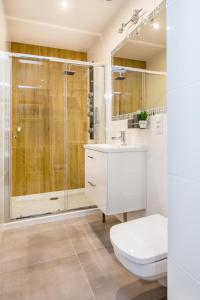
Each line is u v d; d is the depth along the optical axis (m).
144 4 1.81
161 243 1.07
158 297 1.20
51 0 2.14
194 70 0.62
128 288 1.27
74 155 3.33
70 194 3.17
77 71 3.25
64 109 3.26
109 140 2.57
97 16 2.41
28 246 1.75
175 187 0.72
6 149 2.26
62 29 2.68
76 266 1.48
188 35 0.64
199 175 0.61
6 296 1.21
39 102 3.11
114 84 2.42
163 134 1.59
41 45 3.12
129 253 0.99
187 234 0.67
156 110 1.70
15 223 2.13
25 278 1.36
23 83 3.00
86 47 3.21
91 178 2.04
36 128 3.12
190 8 0.62
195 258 0.63
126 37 2.12
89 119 3.23
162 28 1.59
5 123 2.27
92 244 1.78
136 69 1.97
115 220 2.28
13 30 2.69
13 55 2.41
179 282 0.71
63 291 1.25
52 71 3.15
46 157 3.18
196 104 0.61
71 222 2.24
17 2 2.17
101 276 1.38
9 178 2.27
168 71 0.74
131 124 1.91
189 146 0.65
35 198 3.06
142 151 1.80
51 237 1.91
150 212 1.78
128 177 1.75
